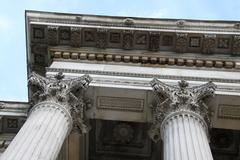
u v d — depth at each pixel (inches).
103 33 1320.1
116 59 1299.2
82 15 1352.1
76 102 1099.9
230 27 1321.4
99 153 1355.8
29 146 884.0
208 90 1100.5
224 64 1277.1
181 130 967.6
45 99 1072.2
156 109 1100.5
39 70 1378.0
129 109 1175.6
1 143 1261.1
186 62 1282.0
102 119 1230.9
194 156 872.9
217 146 1347.2
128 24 1331.2
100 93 1160.8
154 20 1339.8
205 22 1334.9
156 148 1325.0
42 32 1339.8
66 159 1200.2
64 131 1000.2
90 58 1306.6
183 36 1299.2
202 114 1062.4
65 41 1341.0
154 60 1291.8
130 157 1355.8
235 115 1139.9
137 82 1173.7
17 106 1320.1
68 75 1202.0
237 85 1170.0
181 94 1084.5
